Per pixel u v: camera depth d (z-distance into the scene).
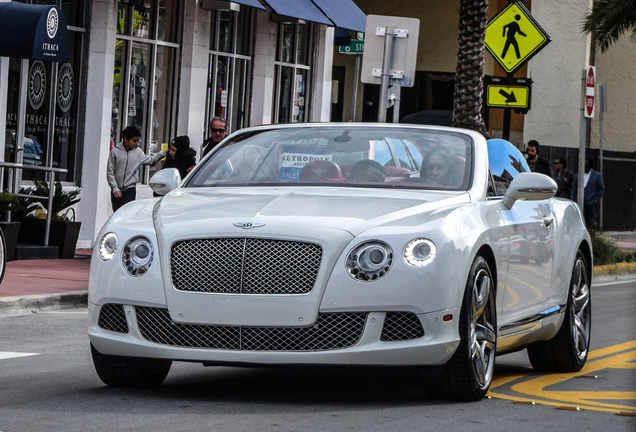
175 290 12.64
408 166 14.90
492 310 13.78
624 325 24.17
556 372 17.00
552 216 16.64
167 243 12.80
